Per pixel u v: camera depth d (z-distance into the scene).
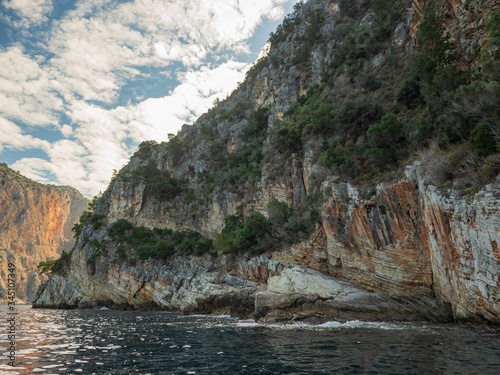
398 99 39.56
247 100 113.44
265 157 66.31
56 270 96.12
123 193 99.00
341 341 18.42
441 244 23.69
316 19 83.88
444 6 36.88
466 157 22.30
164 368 13.07
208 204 82.06
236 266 51.72
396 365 12.43
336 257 35.81
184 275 62.94
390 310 28.88
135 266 73.50
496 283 17.88
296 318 29.25
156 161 114.38
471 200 19.94
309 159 47.75
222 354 15.83
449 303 24.80
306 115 55.41
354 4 82.94
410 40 51.56
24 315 51.94
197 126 121.25
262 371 12.24
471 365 12.05
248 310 37.81
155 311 63.97
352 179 36.09
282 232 48.06
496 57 24.95
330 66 65.25
